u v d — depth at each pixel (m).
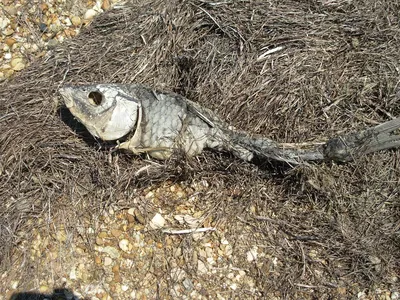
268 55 0.54
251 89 0.52
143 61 0.56
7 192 0.49
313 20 0.57
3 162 0.50
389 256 0.45
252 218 0.47
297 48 0.55
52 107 0.53
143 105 0.47
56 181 0.49
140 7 0.61
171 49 0.57
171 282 0.44
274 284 0.44
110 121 0.45
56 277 0.44
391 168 0.48
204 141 0.48
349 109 0.52
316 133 0.51
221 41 0.57
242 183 0.48
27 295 0.43
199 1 0.59
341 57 0.55
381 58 0.54
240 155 0.49
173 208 0.48
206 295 0.43
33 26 0.62
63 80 0.55
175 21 0.58
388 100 0.51
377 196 0.47
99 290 0.44
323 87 0.52
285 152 0.47
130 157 0.49
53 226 0.46
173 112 0.47
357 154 0.47
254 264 0.45
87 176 0.49
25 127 0.52
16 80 0.57
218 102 0.52
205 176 0.49
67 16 0.63
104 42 0.59
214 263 0.45
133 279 0.44
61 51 0.59
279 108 0.51
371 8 0.59
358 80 0.53
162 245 0.46
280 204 0.48
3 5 0.62
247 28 0.56
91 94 0.46
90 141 0.51
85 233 0.46
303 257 0.45
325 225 0.46
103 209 0.47
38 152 0.50
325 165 0.48
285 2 0.59
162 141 0.47
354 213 0.46
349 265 0.45
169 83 0.55
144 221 0.47
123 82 0.55
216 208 0.47
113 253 0.45
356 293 0.44
